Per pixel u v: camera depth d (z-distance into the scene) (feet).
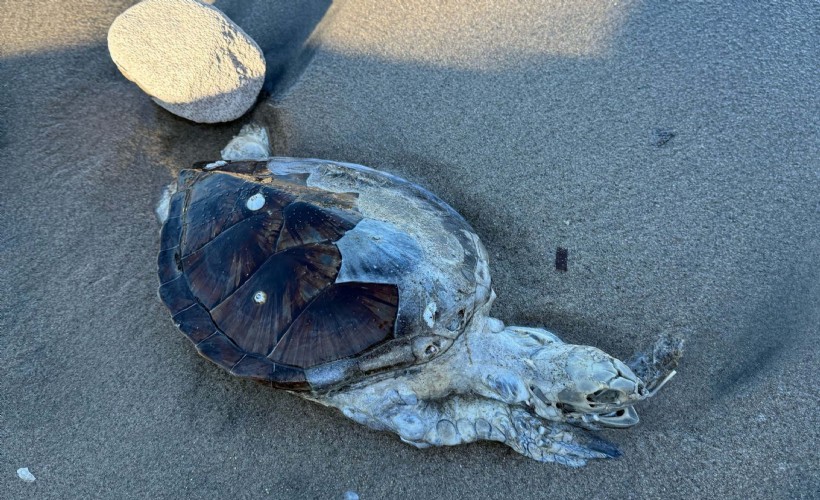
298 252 3.37
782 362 3.58
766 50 4.24
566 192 4.00
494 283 3.87
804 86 4.12
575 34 4.42
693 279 3.76
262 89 4.47
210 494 3.50
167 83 4.02
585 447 3.47
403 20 4.59
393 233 3.43
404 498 3.48
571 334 3.76
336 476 3.52
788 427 3.46
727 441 3.47
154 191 4.18
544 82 4.30
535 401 3.45
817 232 3.80
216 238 3.53
